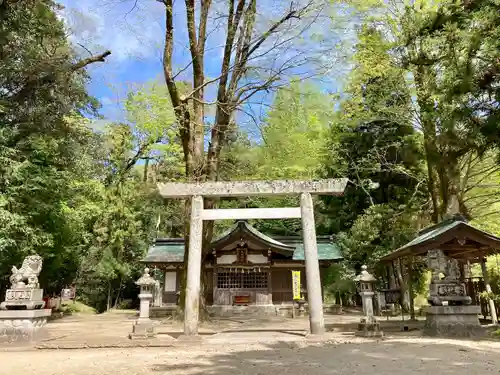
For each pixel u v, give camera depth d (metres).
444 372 5.99
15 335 10.35
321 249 22.94
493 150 11.32
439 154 14.82
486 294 12.13
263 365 6.90
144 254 30.61
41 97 16.38
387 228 22.05
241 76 15.70
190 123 15.80
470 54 10.16
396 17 16.53
